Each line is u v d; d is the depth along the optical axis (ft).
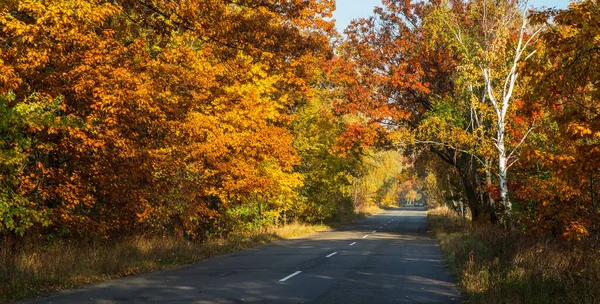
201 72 57.26
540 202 54.03
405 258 56.90
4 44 42.83
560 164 32.27
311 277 40.70
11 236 42.16
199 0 49.65
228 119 66.49
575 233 41.27
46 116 38.45
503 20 69.92
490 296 28.48
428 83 92.73
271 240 86.38
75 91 42.34
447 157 105.40
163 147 57.98
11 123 36.78
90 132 42.42
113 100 41.32
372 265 49.73
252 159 71.61
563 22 30.63
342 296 31.81
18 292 30.96
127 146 45.24
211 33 51.57
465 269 41.96
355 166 147.64
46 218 40.37
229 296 31.40
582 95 32.27
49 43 40.88
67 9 39.63
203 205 65.05
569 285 27.61
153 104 48.26
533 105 33.73
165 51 54.90
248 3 55.01
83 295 31.27
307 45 58.34
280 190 97.40
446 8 83.76
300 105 120.26
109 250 47.88
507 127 70.38
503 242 51.13
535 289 28.60
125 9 52.65
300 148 117.91
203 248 60.49
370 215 259.39
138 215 52.70
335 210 152.05
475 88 86.69
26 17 44.70
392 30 99.50
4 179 37.11
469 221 112.37
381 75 95.76
